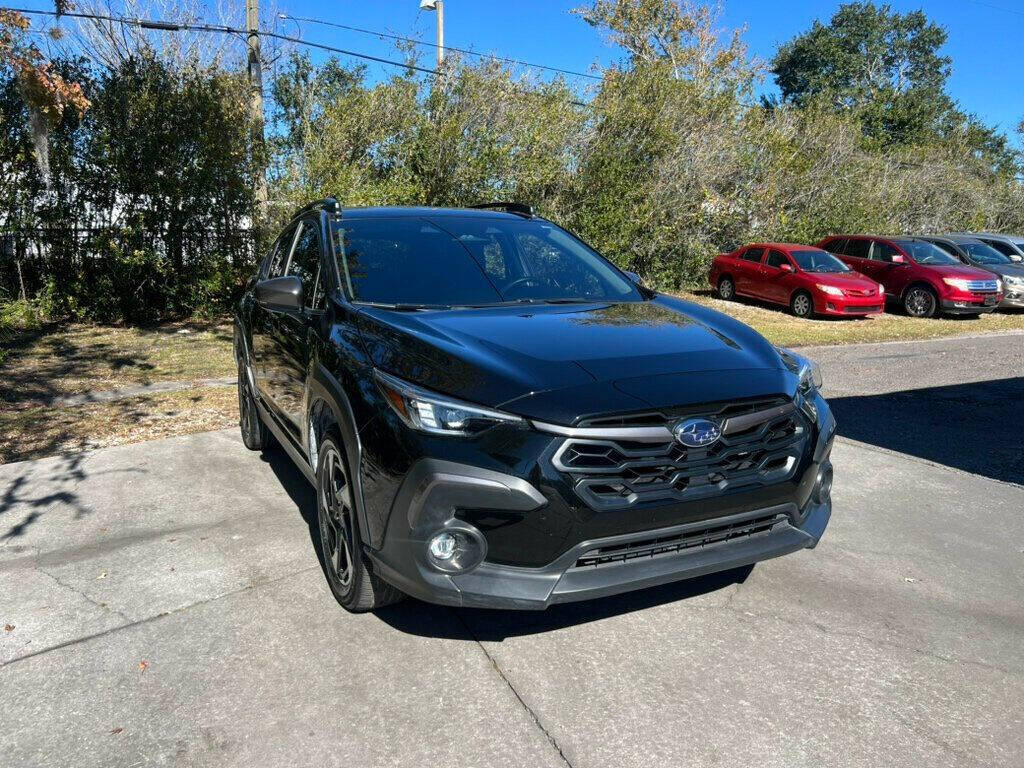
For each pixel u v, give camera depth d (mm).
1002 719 2674
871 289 15250
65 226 10891
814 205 21422
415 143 13273
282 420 4367
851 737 2564
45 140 9805
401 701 2717
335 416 3129
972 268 16766
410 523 2691
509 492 2590
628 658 3002
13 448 5582
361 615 3293
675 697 2764
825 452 3223
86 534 4113
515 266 4172
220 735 2535
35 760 2414
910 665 2998
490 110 14430
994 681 2904
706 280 19141
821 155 21859
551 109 14781
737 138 18234
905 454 6008
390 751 2469
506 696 2756
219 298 11859
